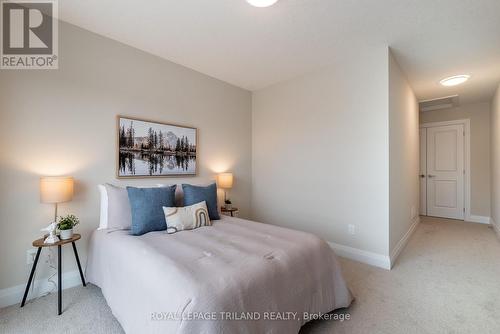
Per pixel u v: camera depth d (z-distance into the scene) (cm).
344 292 176
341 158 285
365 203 266
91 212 223
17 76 188
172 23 212
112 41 238
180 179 296
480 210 454
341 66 285
